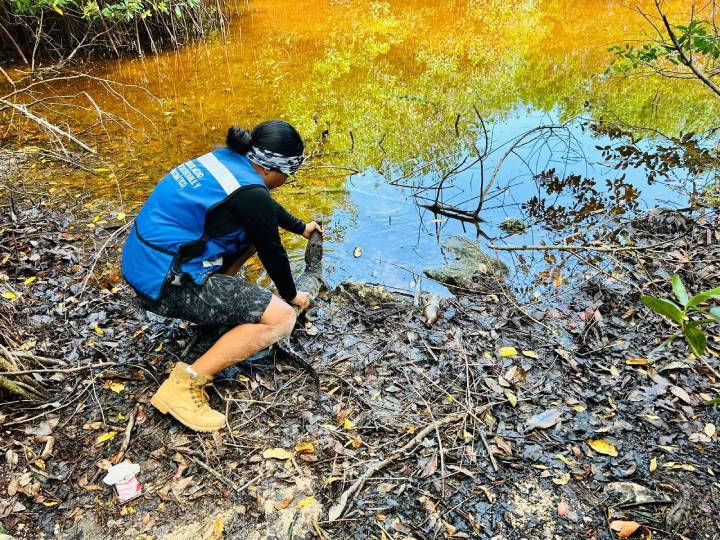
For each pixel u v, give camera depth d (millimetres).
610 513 2072
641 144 5082
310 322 3008
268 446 2334
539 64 6945
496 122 5469
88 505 2109
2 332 2693
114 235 3568
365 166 4746
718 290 1048
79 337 2838
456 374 2695
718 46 3967
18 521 2047
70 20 7035
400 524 2043
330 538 2004
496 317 3076
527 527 2039
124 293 3158
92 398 2527
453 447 2328
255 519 2070
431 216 4105
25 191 4199
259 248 2369
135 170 4547
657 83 6316
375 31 8242
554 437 2379
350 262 3617
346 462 2264
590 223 3980
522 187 4445
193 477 2215
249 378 2660
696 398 2525
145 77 6676
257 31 8328
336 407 2514
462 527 2037
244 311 2311
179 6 7422
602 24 8398
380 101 5922
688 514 2057
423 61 7070
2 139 5020
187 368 2367
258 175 2328
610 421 2443
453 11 9156
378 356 2795
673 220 3904
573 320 3039
